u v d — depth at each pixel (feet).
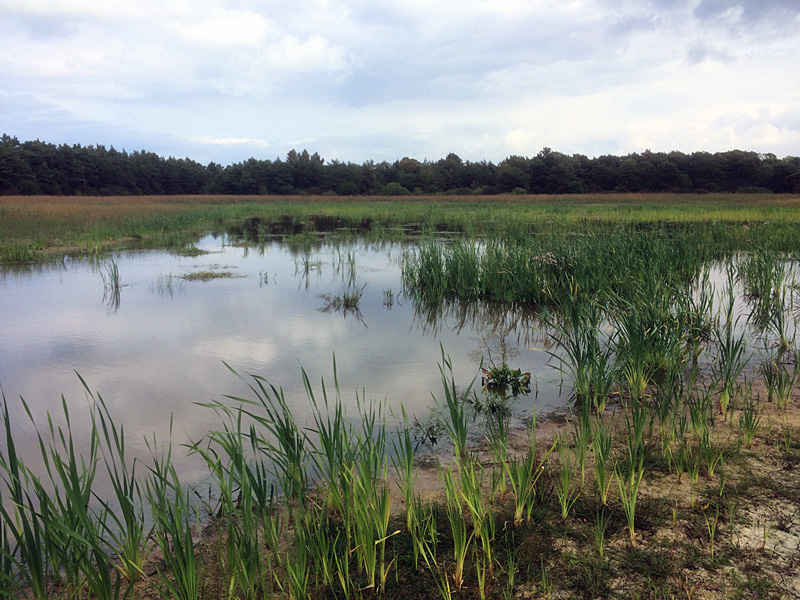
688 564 8.82
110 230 60.23
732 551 9.06
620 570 8.77
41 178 294.46
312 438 13.99
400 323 25.68
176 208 118.93
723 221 77.10
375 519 9.43
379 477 11.92
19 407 16.06
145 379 18.24
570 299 21.94
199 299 30.27
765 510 10.18
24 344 21.99
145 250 51.11
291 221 91.97
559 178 307.17
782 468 11.66
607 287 26.27
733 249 46.65
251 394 16.99
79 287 33.24
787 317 25.46
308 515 9.79
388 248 53.62
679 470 11.43
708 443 11.90
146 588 8.70
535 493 10.80
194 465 12.73
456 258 33.65
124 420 15.16
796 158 338.13
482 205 141.90
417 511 10.27
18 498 7.67
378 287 33.99
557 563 9.00
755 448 12.61
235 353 20.98
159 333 23.61
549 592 8.29
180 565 7.82
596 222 76.59
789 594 8.06
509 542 9.57
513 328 24.93
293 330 24.29
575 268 29.09
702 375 18.01
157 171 347.15
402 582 8.75
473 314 27.48
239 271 39.55
